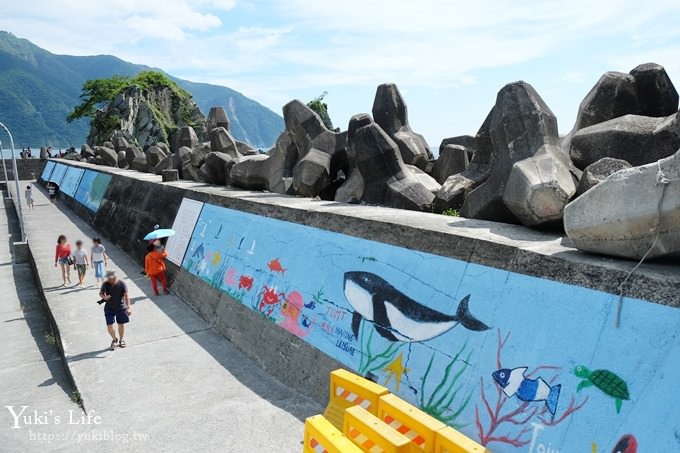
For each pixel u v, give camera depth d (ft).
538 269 15.17
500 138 21.80
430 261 18.66
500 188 21.25
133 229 52.90
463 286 17.11
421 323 17.87
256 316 26.55
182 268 37.58
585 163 23.25
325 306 22.39
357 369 19.42
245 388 22.47
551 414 13.30
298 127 37.06
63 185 105.40
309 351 22.09
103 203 69.72
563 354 13.66
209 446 18.30
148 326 30.86
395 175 29.12
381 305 19.66
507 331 15.21
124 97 203.82
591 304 13.61
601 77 26.30
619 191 13.75
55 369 28.96
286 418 19.75
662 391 11.58
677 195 12.66
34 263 52.08
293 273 25.27
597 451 12.10
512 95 21.61
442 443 13.33
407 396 17.22
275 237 28.25
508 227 19.72
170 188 47.19
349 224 23.25
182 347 27.45
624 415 11.98
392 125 38.96
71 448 19.04
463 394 15.56
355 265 21.77
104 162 101.30
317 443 14.38
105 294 27.37
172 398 21.95
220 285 31.42
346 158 36.19
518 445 13.65
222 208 36.06
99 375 24.58
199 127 232.73
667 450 11.01
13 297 48.44
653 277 12.60
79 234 66.54
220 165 46.93
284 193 37.63
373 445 13.56
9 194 113.80
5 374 28.86
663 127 21.26
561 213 18.10
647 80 25.58
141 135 200.95
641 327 12.47
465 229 19.15
